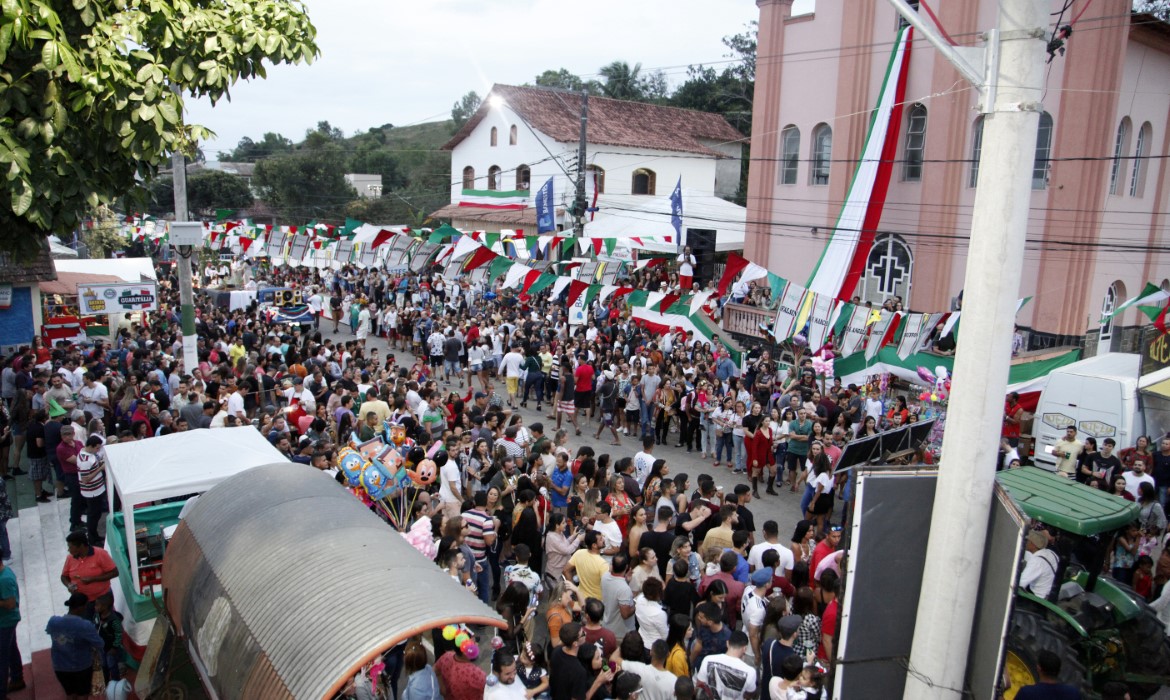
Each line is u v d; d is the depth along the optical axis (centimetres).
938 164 2394
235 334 2255
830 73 2650
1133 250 2366
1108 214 2366
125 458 925
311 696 469
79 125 647
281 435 1209
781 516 1359
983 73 373
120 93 639
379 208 5616
